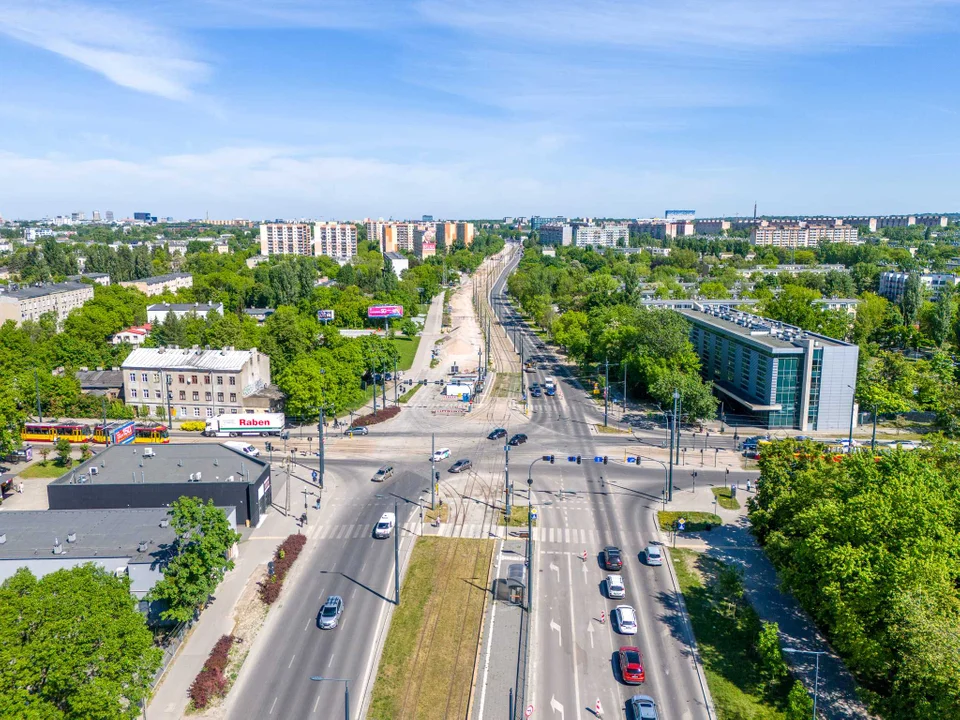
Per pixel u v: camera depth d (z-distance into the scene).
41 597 59.72
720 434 155.50
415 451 143.12
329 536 103.94
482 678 72.69
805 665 74.44
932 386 173.00
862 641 66.56
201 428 156.75
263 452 142.12
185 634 79.62
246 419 151.38
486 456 140.00
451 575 92.81
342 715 67.31
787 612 84.75
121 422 158.25
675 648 77.94
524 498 118.19
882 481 82.69
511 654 76.62
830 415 159.38
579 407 178.50
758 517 96.88
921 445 141.00
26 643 55.94
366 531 105.75
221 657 74.75
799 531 84.56
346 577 92.25
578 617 83.69
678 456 139.12
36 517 94.38
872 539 73.19
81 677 57.38
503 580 87.94
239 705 68.44
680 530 106.12
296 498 118.06
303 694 70.12
